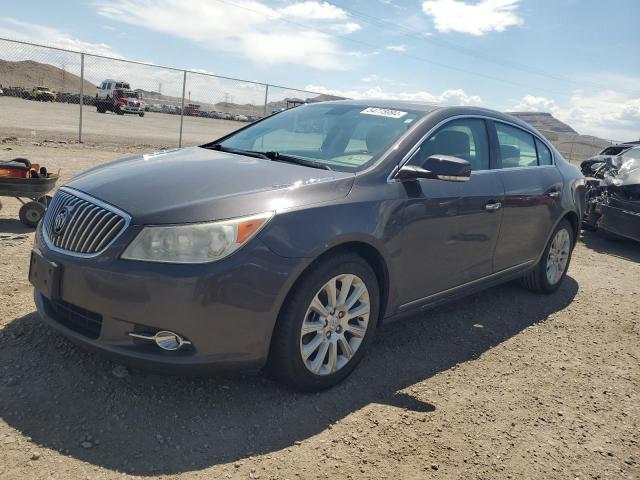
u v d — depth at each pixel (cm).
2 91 2331
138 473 227
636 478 264
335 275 293
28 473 220
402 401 307
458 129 396
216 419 270
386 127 370
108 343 260
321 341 295
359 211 302
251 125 452
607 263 695
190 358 256
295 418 278
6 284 401
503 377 351
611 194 780
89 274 259
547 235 485
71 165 1029
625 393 347
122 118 2577
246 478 232
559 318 470
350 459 252
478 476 252
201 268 250
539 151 493
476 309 470
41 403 265
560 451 279
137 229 256
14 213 641
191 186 284
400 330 406
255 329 265
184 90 1612
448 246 367
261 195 278
